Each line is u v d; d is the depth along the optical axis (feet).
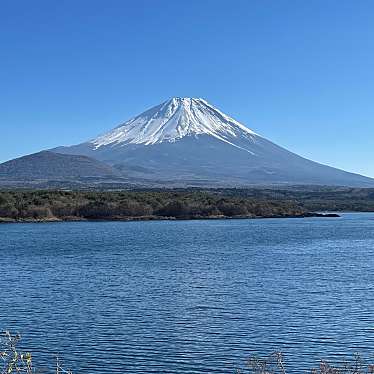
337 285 157.58
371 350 95.86
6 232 384.06
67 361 91.15
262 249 270.26
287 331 107.34
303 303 132.05
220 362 90.84
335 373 83.46
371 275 177.37
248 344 99.35
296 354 94.12
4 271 189.88
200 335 104.99
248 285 158.30
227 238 335.47
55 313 122.52
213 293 145.69
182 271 188.75
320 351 95.55
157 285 158.92
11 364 66.08
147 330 108.47
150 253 251.19
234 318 117.60
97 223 478.18
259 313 121.80
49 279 171.01
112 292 147.64
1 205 470.39
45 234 365.40
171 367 88.74
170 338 102.78
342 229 417.49
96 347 98.12
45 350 96.53
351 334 105.09
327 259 225.97
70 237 343.26
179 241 315.17
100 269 194.29
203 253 250.98
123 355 94.38
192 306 129.29
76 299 137.90
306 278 171.12
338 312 122.42
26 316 119.75
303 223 495.41
